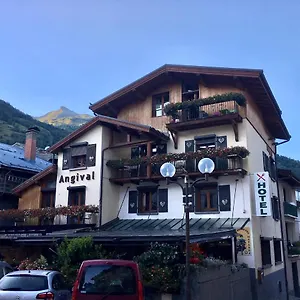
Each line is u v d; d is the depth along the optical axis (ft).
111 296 27.35
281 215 81.41
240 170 60.23
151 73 73.46
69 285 39.81
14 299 30.30
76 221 71.77
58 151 78.18
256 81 66.33
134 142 70.44
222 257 59.47
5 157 94.38
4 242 67.26
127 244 47.85
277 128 83.97
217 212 62.90
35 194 80.94
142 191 71.67
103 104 78.43
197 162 63.87
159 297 37.88
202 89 71.56
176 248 41.81
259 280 59.11
